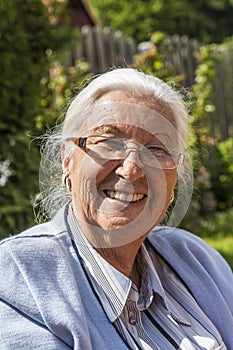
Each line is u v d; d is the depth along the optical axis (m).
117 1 22.94
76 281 2.16
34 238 2.21
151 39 7.91
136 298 2.23
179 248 2.53
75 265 2.20
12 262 2.12
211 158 8.66
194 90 8.25
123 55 8.14
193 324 2.34
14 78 5.04
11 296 2.05
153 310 2.31
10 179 4.99
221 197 8.77
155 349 2.20
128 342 2.15
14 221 4.88
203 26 24.14
